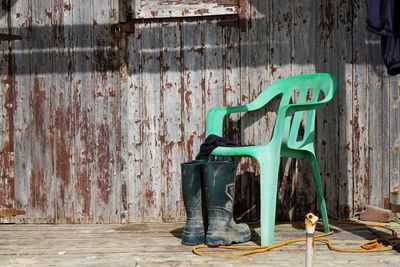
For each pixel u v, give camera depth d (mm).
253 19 4301
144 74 4332
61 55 4355
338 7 4285
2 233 4020
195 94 4320
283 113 3494
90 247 3553
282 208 4312
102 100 4348
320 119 4301
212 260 3207
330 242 3551
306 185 4305
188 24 4316
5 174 4395
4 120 4379
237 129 4332
